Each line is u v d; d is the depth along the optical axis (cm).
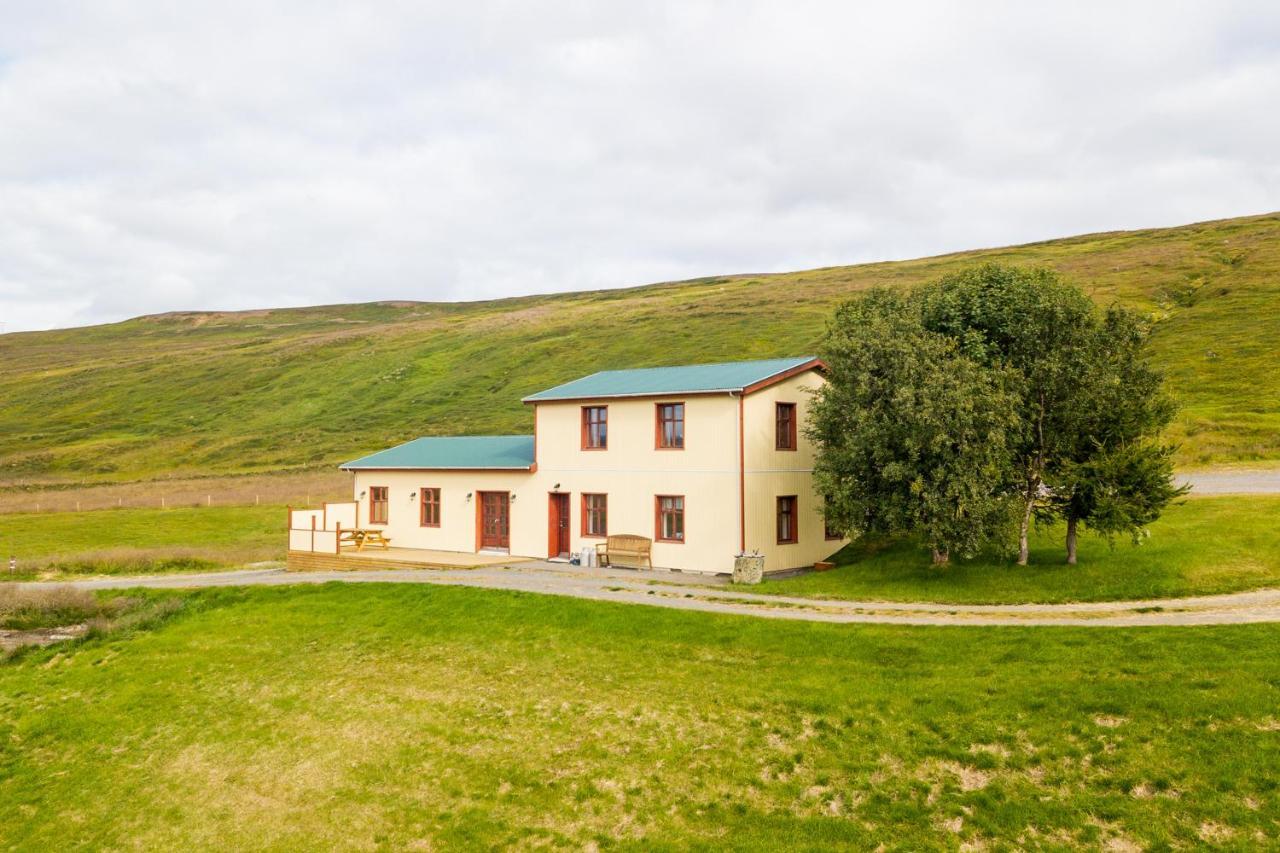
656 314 11962
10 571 3769
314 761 1722
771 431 3095
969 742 1420
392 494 4062
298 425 9656
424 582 2892
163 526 5341
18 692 2317
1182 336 7169
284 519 5534
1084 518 2327
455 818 1460
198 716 2025
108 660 2492
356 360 12175
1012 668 1631
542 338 11619
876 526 2561
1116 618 1869
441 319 16038
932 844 1220
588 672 1953
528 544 3569
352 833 1465
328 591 2934
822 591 2478
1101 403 2262
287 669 2241
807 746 1506
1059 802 1244
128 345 18688
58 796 1745
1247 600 1920
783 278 15838
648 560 3169
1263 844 1090
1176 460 4141
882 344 2497
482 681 1988
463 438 4403
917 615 2092
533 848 1355
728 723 1623
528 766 1589
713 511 3014
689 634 2075
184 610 2927
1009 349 2653
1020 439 2359
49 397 12338
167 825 1582
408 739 1753
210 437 9575
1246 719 1315
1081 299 2486
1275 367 5941
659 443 3188
